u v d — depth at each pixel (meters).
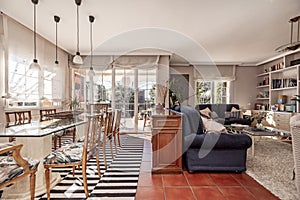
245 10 3.08
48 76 4.80
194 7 3.00
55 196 2.10
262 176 2.62
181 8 3.03
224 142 2.64
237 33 4.15
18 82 3.77
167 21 3.54
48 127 2.37
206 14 3.24
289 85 5.59
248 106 7.41
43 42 4.56
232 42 4.79
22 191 2.09
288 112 5.20
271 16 3.29
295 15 3.26
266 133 3.56
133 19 3.46
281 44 4.91
